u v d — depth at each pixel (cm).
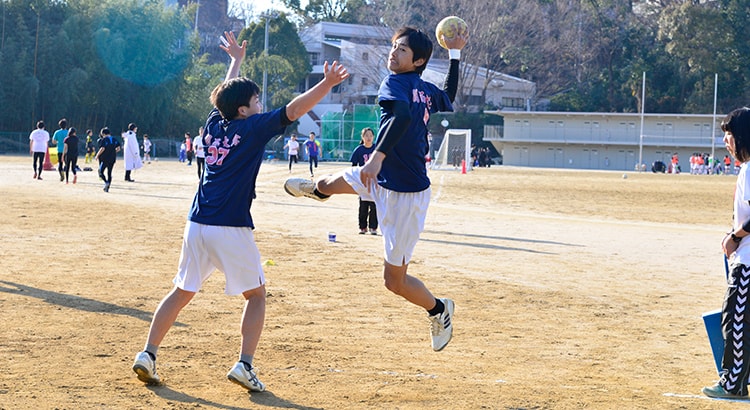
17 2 7325
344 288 1005
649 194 3581
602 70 9962
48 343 675
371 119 7475
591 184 4441
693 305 967
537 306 931
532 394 567
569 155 8831
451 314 619
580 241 1659
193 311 833
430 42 567
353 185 576
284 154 7812
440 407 529
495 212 2394
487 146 9281
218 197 557
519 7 9619
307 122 9450
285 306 882
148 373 552
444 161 6944
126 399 528
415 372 622
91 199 2320
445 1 9456
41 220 1717
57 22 7544
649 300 995
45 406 505
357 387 574
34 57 7212
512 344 737
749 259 573
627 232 1881
